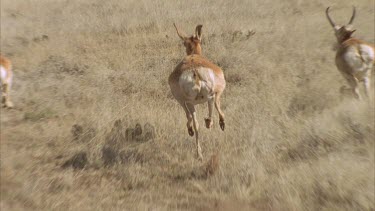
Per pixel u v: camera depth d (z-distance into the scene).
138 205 25.92
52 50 61.97
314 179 26.03
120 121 35.78
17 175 29.77
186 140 33.00
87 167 31.17
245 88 42.97
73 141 34.94
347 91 39.28
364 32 58.12
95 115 38.34
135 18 76.06
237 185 26.80
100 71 49.91
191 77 29.58
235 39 58.25
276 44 55.12
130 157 31.53
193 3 82.88
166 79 47.53
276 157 29.70
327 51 52.69
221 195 26.42
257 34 60.19
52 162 32.00
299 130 32.31
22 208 25.91
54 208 25.91
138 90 44.91
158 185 28.27
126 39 65.38
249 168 28.14
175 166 30.41
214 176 28.19
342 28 40.97
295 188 25.59
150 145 32.94
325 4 77.31
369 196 23.98
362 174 25.67
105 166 31.19
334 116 33.38
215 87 30.23
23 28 76.50
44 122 39.47
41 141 35.59
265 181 26.89
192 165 30.09
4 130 38.28
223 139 32.59
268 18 69.50
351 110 33.47
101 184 28.83
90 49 61.53
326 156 28.66
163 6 82.25
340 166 26.61
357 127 31.22
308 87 41.53
